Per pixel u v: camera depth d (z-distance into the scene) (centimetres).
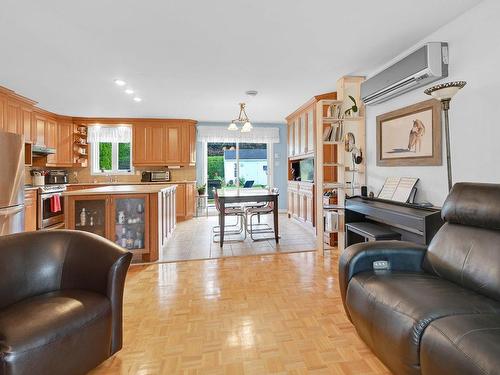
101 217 348
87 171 670
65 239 183
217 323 204
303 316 213
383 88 302
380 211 271
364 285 163
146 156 656
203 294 252
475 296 141
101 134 653
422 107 275
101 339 153
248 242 433
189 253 379
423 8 224
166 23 243
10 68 342
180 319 210
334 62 331
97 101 499
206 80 391
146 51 298
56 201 527
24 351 118
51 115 589
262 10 225
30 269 164
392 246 186
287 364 161
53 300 149
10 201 345
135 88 423
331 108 378
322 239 367
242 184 768
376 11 228
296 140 593
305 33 263
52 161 590
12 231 348
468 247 160
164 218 403
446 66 246
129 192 342
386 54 310
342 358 165
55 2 212
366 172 377
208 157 747
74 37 266
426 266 182
